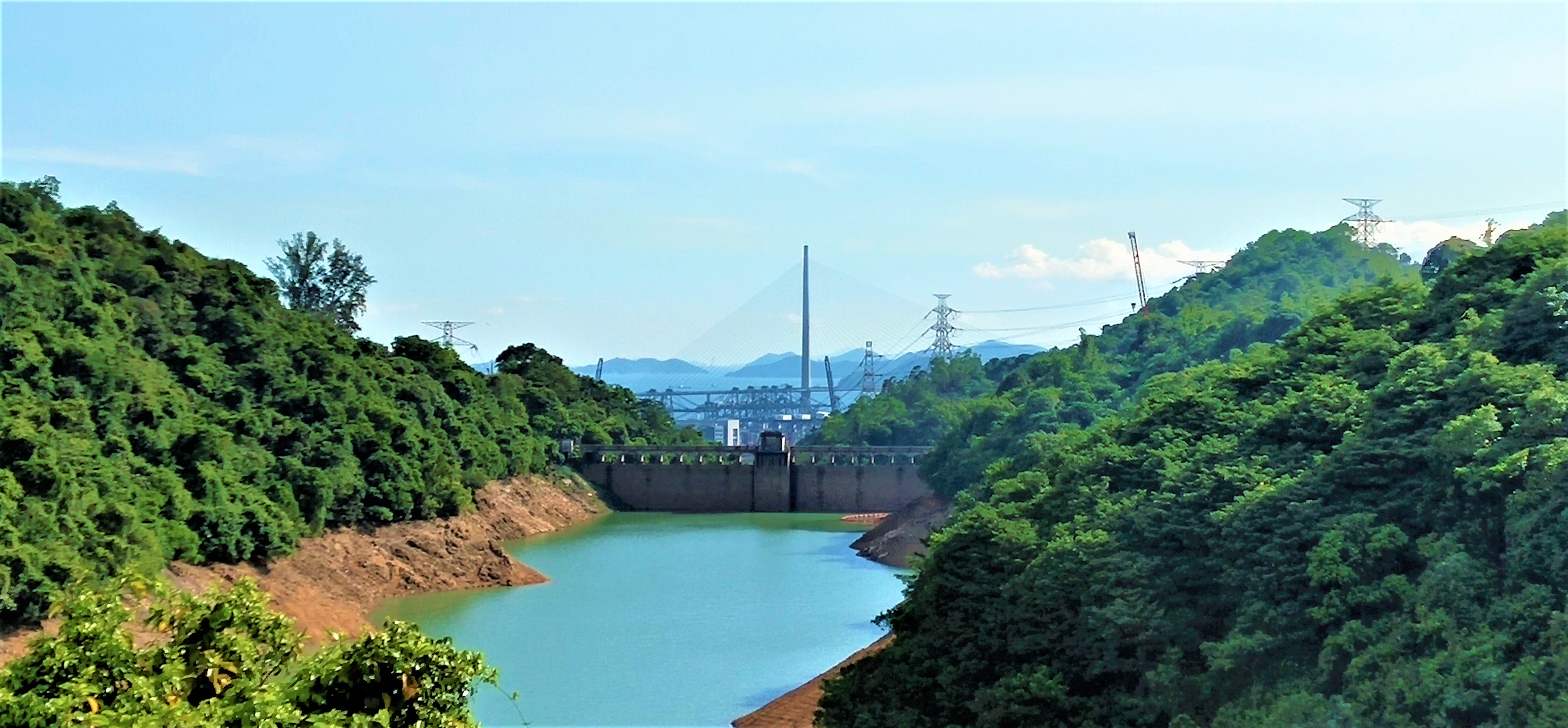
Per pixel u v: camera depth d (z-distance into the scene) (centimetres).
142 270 19388
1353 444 8700
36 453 12375
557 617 15312
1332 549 7762
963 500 16512
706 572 19050
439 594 17012
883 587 17500
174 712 4534
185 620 5153
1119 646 8144
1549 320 9556
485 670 5294
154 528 13688
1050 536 9569
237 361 19525
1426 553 7612
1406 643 7031
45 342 15150
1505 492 7744
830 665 12744
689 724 10712
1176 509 8962
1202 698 7631
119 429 14938
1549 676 6309
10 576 10975
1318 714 6825
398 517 18500
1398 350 10912
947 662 8750
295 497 16775
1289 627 7694
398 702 5069
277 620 5316
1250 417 10719
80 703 4612
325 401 19200
